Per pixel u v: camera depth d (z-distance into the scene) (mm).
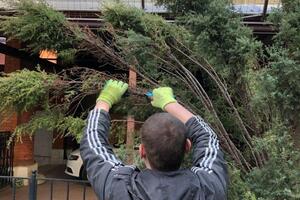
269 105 3951
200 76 4777
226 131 4488
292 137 4012
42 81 4469
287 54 3746
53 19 4547
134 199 1838
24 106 4594
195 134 2215
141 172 1928
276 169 3742
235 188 3957
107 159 2016
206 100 4410
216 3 3924
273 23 4035
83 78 4559
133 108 4543
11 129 9188
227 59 4012
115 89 2301
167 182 1857
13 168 9781
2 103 4527
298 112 3797
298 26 3729
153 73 4629
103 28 4758
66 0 6688
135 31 4633
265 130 4297
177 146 1885
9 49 7434
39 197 8984
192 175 1917
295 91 3686
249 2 6461
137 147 4371
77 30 4609
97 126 2150
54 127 4602
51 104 4660
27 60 7980
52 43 4703
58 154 14062
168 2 4523
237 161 4285
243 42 3773
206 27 3918
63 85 4516
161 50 4516
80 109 4781
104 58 4793
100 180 1943
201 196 1864
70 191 9664
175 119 1943
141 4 5789
